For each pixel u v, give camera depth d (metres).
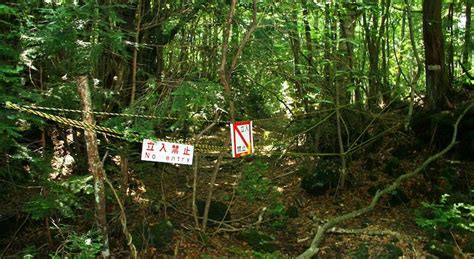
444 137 7.78
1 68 3.93
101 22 4.57
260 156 7.79
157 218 5.97
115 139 5.69
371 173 7.88
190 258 5.29
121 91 5.70
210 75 5.95
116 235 5.32
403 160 7.96
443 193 6.99
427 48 8.10
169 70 5.93
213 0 5.93
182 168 7.83
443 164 7.51
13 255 4.68
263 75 7.33
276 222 6.48
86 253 4.12
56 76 4.98
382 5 8.52
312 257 5.55
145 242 5.26
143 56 6.32
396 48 10.45
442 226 5.97
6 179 5.19
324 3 7.56
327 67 8.05
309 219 6.74
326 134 8.22
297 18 7.20
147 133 4.20
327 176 7.70
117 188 5.90
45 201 4.26
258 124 8.65
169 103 4.97
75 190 4.24
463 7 10.07
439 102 8.17
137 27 5.48
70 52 4.62
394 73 10.42
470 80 8.77
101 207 4.34
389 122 8.47
